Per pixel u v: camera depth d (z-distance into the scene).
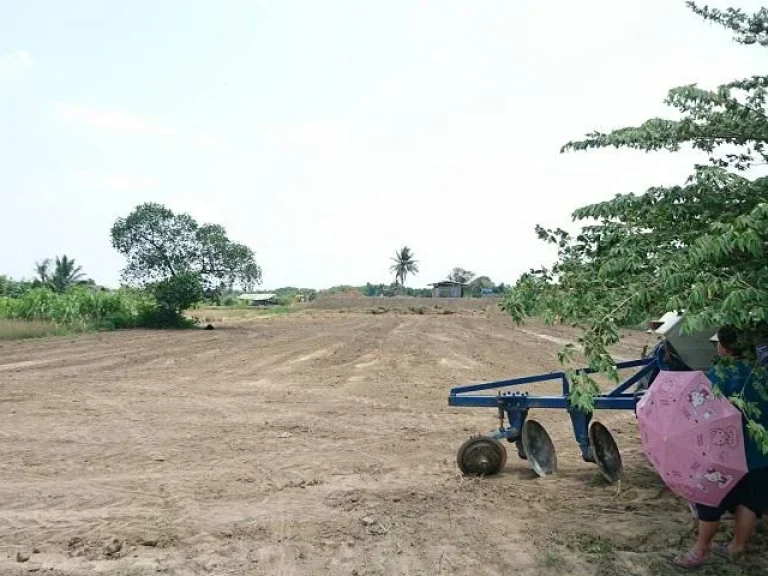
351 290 110.56
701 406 4.11
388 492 6.27
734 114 4.48
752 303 3.57
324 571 4.57
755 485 4.33
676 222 4.55
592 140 4.75
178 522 5.49
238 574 4.53
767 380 4.14
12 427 9.17
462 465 6.82
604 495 6.12
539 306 4.56
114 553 4.86
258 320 44.66
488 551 4.86
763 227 3.62
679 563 4.54
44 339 24.94
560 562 4.66
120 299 34.12
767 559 4.63
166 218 34.84
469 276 104.38
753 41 4.71
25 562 4.72
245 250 35.97
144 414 10.17
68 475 6.91
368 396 12.01
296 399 11.65
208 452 7.90
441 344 23.19
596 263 4.57
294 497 6.15
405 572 4.55
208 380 13.88
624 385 6.58
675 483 4.24
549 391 12.59
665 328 5.86
